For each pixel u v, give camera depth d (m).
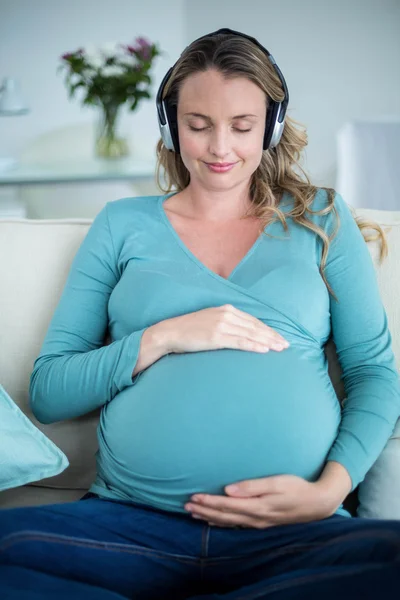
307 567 1.05
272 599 0.96
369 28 4.89
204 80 1.37
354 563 0.99
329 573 0.96
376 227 1.53
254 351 1.30
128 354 1.34
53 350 1.44
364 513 1.31
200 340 1.31
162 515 1.24
